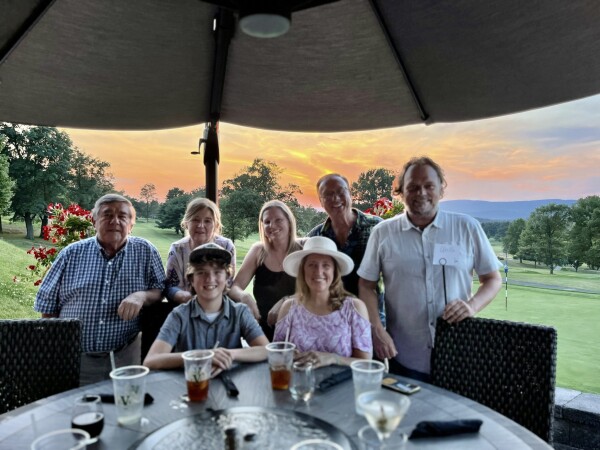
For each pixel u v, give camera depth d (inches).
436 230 95.3
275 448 46.6
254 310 108.1
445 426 50.3
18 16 82.4
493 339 78.2
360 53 99.2
